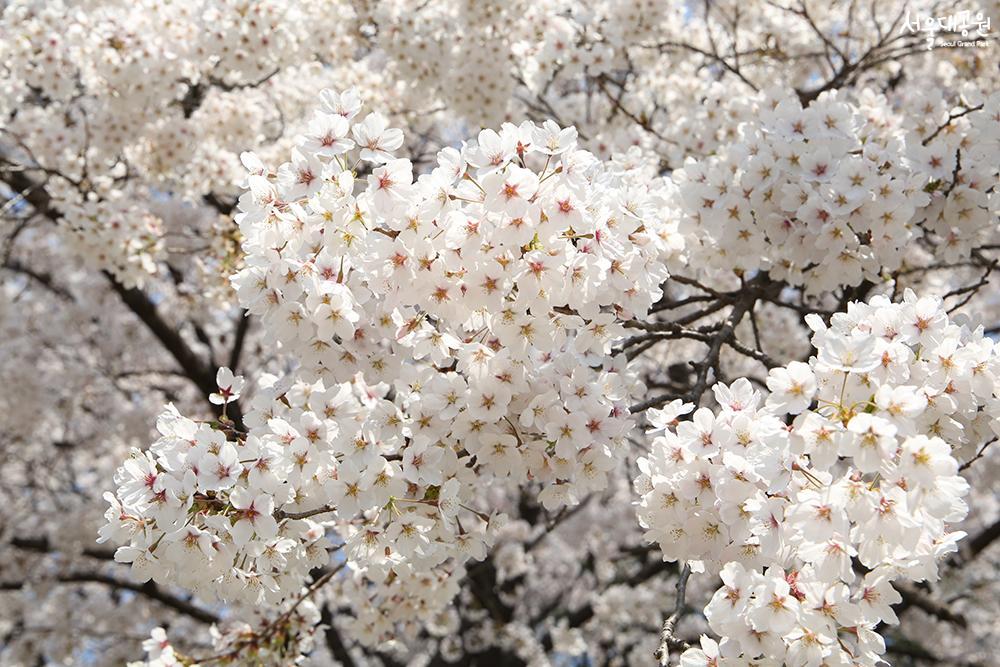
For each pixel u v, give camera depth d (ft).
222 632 13.69
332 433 8.66
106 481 31.42
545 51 18.35
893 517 7.10
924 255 20.59
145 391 31.37
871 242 11.32
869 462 7.08
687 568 8.93
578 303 8.64
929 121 13.51
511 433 9.21
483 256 8.21
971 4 19.21
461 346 8.73
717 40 22.33
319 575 15.67
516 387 8.75
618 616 30.19
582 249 8.43
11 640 30.17
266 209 8.64
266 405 9.30
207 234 19.21
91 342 30.40
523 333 8.59
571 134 8.42
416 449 8.64
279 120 23.15
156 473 8.22
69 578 28.22
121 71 18.13
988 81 19.56
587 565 34.65
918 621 30.07
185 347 25.76
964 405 8.13
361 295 8.59
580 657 40.29
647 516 8.30
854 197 10.83
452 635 31.27
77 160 19.29
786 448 7.35
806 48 22.54
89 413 30.83
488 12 18.83
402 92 21.63
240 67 18.47
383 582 13.65
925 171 11.79
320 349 8.86
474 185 8.27
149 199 25.81
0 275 28.78
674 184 12.53
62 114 20.58
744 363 22.04
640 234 9.09
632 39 19.06
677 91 19.61
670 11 19.51
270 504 8.16
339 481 8.61
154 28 18.28
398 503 8.92
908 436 7.17
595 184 8.99
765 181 11.44
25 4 18.37
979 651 33.17
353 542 9.47
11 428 27.86
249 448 8.35
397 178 8.32
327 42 20.21
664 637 8.09
